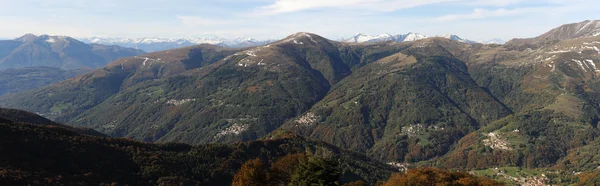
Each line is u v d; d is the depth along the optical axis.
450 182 80.81
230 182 95.62
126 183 80.44
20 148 78.62
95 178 78.25
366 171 134.12
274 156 118.56
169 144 108.44
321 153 60.44
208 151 107.56
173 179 86.56
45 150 81.75
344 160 136.12
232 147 115.38
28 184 65.12
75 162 81.81
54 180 70.88
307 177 56.59
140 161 91.12
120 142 100.31
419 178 80.62
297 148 129.25
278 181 66.12
